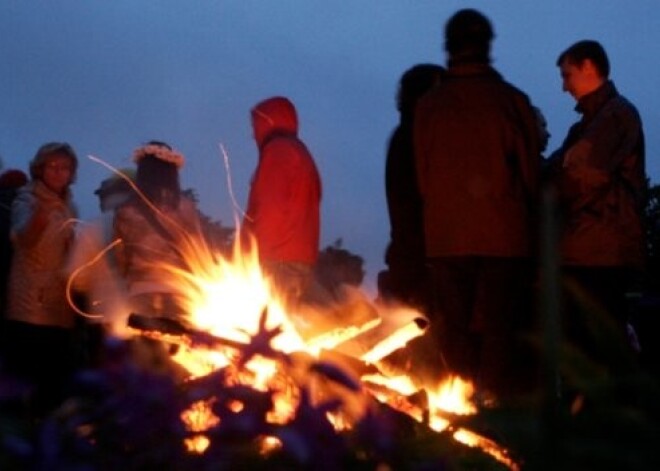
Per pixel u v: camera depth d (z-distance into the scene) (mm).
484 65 7898
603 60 7980
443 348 7793
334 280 8641
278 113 8523
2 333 8578
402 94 8547
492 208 7816
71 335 8562
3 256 8711
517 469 2621
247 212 8391
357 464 2365
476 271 7871
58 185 8500
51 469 2285
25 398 2629
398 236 8477
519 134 7875
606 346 2488
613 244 7891
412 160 8453
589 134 7855
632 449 2201
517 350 7824
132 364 2443
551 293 2170
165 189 8242
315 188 8461
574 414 2252
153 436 2428
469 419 2744
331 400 2338
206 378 2539
